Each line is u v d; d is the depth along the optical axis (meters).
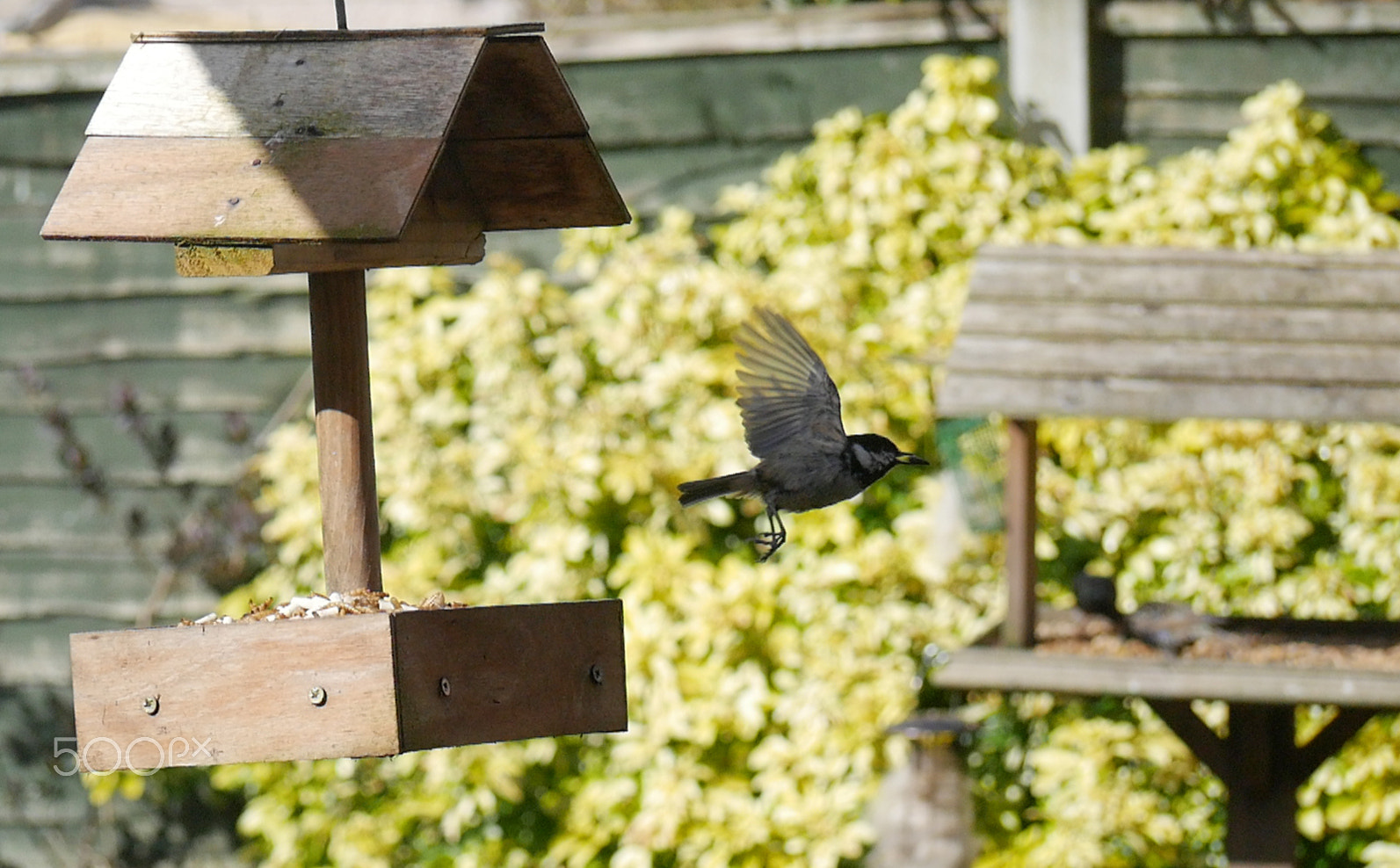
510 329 12.84
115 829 13.75
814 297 12.70
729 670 12.10
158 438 13.61
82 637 5.38
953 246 13.04
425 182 5.32
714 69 13.52
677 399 12.81
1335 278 9.98
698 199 13.55
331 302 6.14
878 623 12.10
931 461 12.59
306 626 5.25
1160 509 12.34
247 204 5.39
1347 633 9.94
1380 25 12.84
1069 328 9.75
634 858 11.68
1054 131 13.21
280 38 5.91
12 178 13.70
